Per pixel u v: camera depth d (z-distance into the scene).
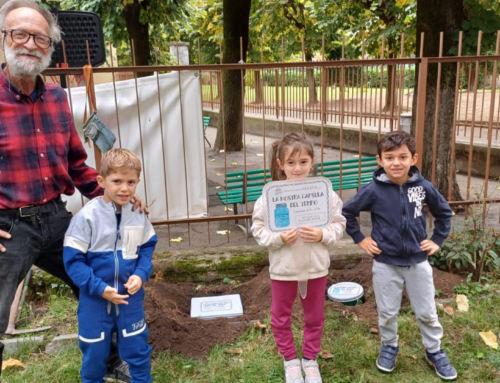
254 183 4.55
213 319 3.19
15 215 2.16
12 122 2.11
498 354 2.75
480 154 7.03
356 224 2.67
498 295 3.37
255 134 12.75
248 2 8.71
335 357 2.78
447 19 4.56
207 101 15.72
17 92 2.11
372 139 9.06
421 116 3.92
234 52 8.93
